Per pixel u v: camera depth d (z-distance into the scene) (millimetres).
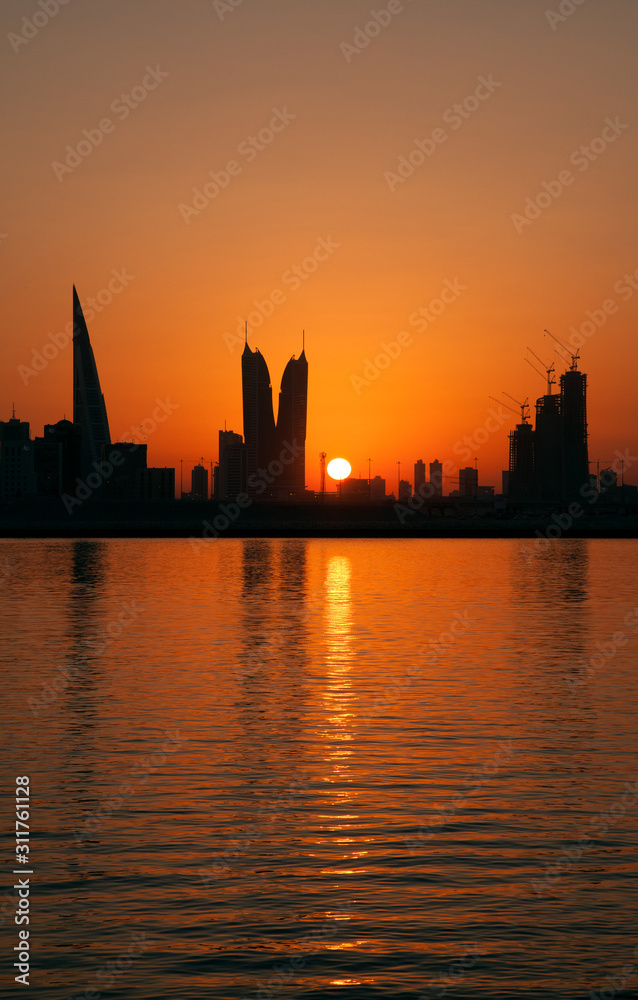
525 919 14281
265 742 25359
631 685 34000
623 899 15047
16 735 26078
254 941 13570
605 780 21859
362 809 19641
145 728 26953
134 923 14172
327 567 105250
